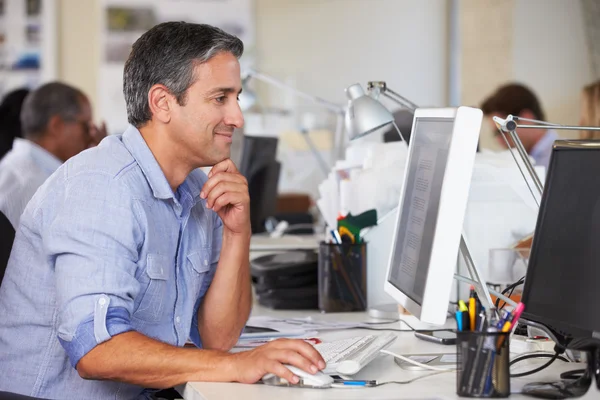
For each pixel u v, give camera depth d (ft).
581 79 18.80
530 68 19.76
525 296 4.59
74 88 11.51
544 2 19.43
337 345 5.54
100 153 5.51
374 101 7.79
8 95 13.08
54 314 5.45
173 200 5.71
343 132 13.07
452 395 4.28
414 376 4.90
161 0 22.04
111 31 22.03
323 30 22.40
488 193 7.32
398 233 5.62
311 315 7.61
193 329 6.42
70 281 5.02
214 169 6.11
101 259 5.08
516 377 4.67
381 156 7.95
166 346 4.96
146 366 4.86
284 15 22.29
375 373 5.00
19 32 21.88
